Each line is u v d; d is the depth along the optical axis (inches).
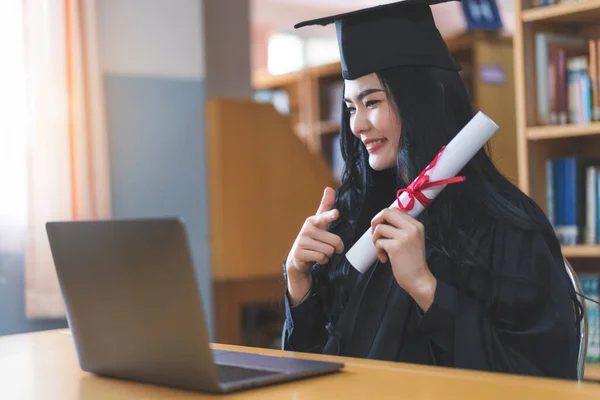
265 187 150.9
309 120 220.2
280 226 152.5
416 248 51.5
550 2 104.5
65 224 40.9
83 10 127.4
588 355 103.7
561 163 105.0
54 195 124.0
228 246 146.3
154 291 37.3
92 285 40.5
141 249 37.2
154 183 137.1
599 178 102.3
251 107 150.1
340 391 35.9
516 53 106.1
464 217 57.8
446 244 57.4
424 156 57.5
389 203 63.7
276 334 156.6
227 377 38.9
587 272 111.4
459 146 52.8
